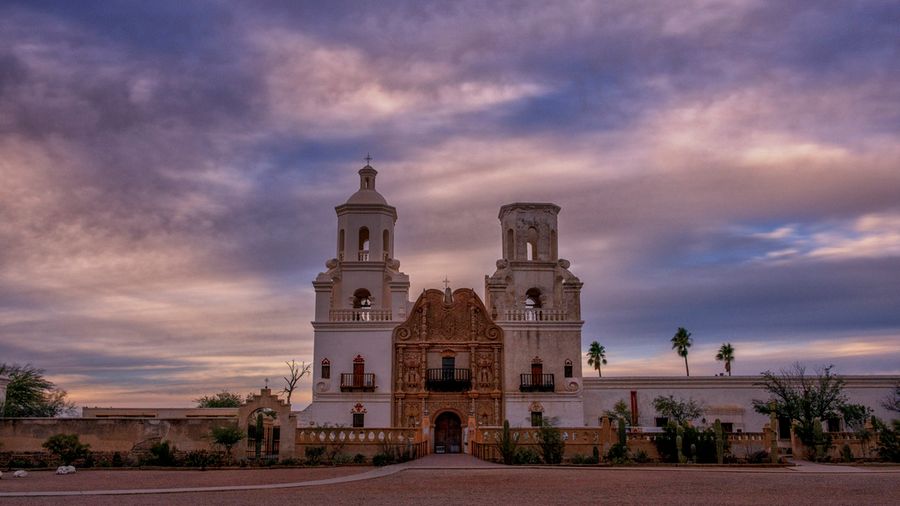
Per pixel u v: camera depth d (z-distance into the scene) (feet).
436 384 204.33
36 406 232.73
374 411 203.31
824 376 214.48
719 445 147.54
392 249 229.86
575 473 122.11
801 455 168.04
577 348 208.33
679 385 216.95
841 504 80.07
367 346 207.21
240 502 81.71
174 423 149.59
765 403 210.38
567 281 212.84
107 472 127.24
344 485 101.86
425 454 177.99
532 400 204.54
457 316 210.59
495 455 155.22
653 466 139.95
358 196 227.40
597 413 214.69
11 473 123.13
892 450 157.69
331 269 223.51
